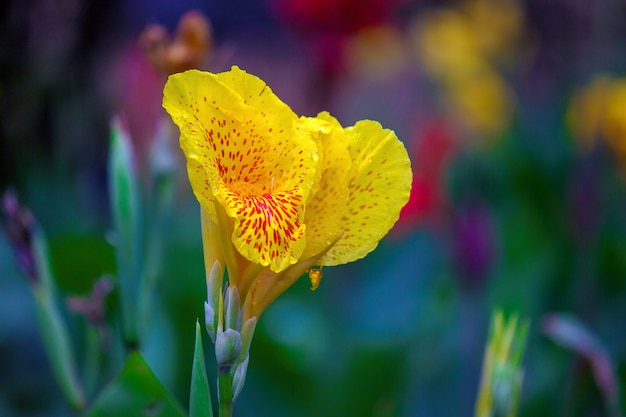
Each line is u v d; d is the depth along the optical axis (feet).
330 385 4.35
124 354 3.03
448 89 9.38
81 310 3.18
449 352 4.39
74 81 5.09
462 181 5.54
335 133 2.50
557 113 7.09
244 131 2.45
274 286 2.49
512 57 10.04
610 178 6.58
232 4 11.79
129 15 5.85
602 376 3.27
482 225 3.90
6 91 4.75
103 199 5.46
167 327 3.96
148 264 3.13
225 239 2.44
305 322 5.19
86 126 5.22
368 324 5.24
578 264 4.92
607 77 6.94
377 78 12.05
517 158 5.79
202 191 2.42
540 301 4.99
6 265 4.51
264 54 12.34
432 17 9.98
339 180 2.51
